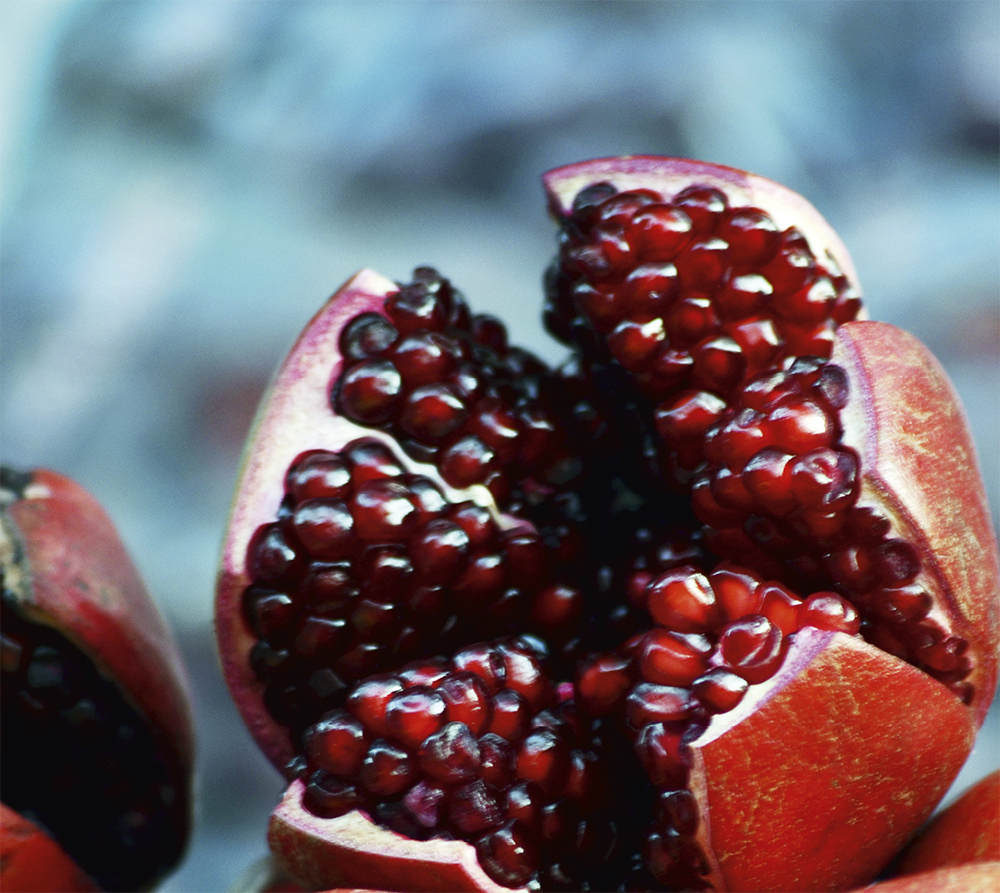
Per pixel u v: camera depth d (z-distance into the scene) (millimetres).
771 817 514
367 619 545
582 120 1080
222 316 1076
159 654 566
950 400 532
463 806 526
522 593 553
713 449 540
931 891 503
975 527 527
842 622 522
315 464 548
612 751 539
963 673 528
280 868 556
